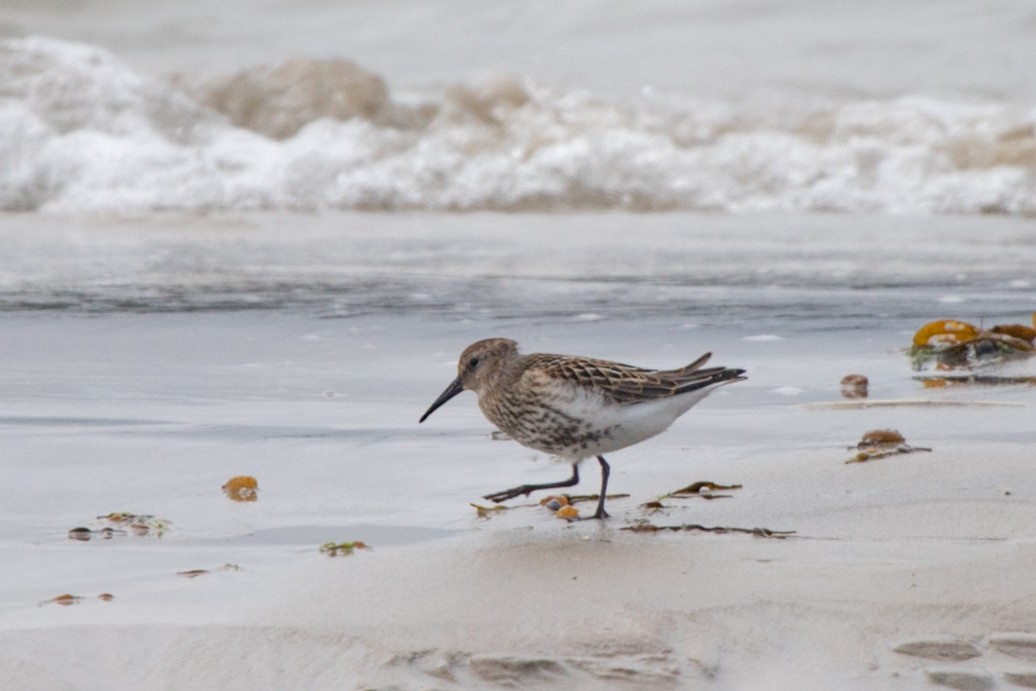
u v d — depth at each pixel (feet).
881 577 21.80
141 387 38.60
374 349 44.80
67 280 58.29
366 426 34.14
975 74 112.78
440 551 23.66
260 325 48.65
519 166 92.84
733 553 23.31
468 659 18.74
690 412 35.60
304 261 66.13
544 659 18.74
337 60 102.53
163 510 26.71
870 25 123.24
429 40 123.65
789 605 20.63
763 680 18.42
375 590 21.38
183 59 119.34
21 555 23.52
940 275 61.67
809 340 46.11
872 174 94.94
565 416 26.94
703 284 58.95
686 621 20.06
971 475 28.09
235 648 18.98
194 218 83.92
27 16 128.47
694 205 92.38
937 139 97.55
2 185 85.97
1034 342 44.91
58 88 91.97
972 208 90.99
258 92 100.07
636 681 18.24
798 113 104.17
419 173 91.91
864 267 64.69
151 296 54.44
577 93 105.29
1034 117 100.68
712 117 102.99
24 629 19.60
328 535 25.02
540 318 50.26
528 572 22.26
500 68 115.03
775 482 28.17
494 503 27.40
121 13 130.62
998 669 18.70
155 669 18.37
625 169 93.91
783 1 127.95
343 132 95.55
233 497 27.71
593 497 27.71
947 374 40.65
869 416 34.83
